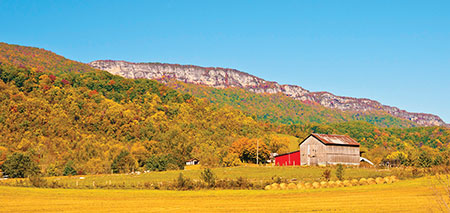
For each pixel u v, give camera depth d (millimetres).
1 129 176500
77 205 49031
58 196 56656
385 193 56875
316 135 117312
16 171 112938
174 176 94188
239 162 132500
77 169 128875
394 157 145375
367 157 164875
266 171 100000
